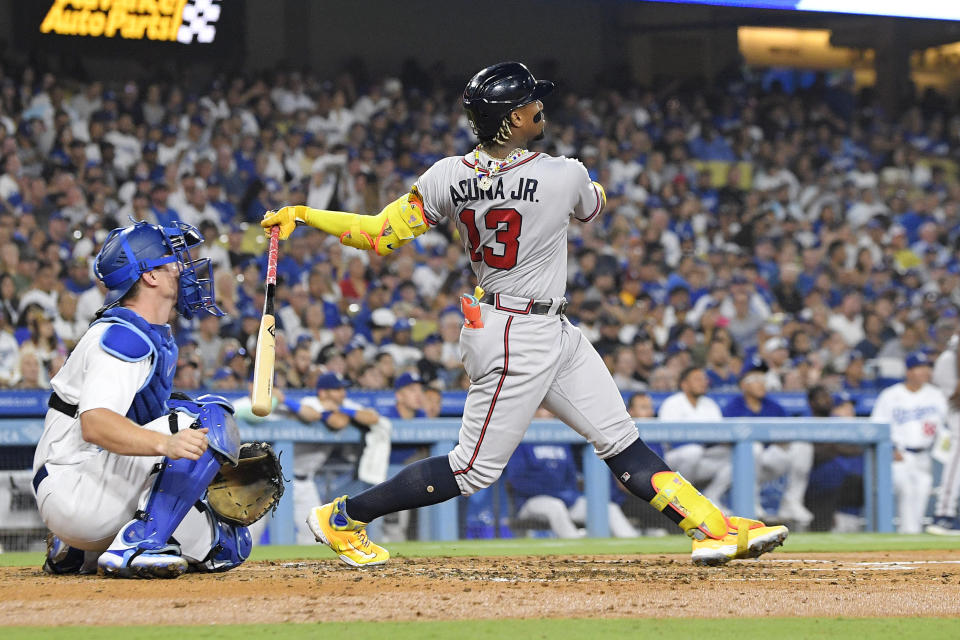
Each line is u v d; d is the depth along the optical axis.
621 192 59.94
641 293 49.66
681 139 65.19
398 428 28.47
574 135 63.38
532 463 28.92
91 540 13.46
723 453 30.53
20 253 41.94
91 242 44.16
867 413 40.22
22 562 19.05
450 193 13.81
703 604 11.17
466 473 14.33
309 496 27.28
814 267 55.38
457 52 70.44
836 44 75.62
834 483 31.50
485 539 28.22
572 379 14.42
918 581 13.41
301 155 54.91
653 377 37.97
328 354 35.28
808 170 65.50
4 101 51.06
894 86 76.12
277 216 14.42
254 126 55.06
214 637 9.12
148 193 48.12
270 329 13.86
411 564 16.38
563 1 71.88
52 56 59.28
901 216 63.66
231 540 14.59
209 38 62.69
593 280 49.44
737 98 70.62
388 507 14.79
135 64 62.12
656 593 11.87
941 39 76.44
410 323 43.56
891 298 51.25
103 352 12.79
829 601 11.42
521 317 13.79
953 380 34.62
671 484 14.84
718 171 64.88
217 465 13.30
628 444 14.81
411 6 69.12
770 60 74.75
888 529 31.83
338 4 67.31
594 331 42.34
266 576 13.80
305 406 27.23
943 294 57.50
